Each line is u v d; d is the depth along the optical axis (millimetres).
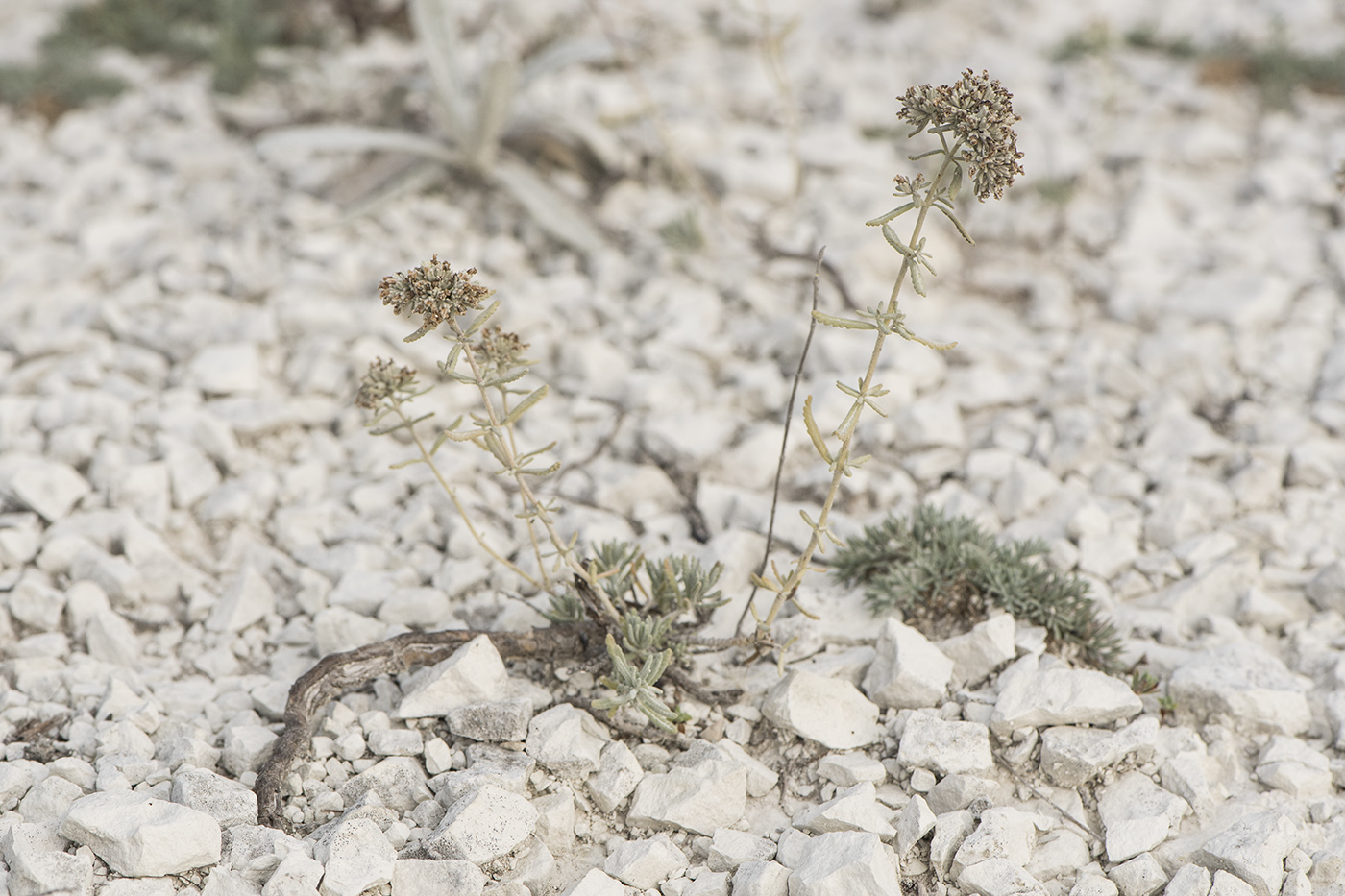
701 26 1845
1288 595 1244
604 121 1534
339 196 1456
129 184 1476
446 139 1484
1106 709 1168
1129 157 1506
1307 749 1172
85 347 1358
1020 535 1269
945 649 1199
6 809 1146
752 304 1396
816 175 1492
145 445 1306
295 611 1241
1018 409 1338
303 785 1161
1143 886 1135
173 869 1123
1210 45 1737
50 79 1625
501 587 1243
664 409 1334
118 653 1213
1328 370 1348
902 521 1239
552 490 1298
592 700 1185
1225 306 1378
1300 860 1138
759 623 1189
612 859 1144
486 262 1418
